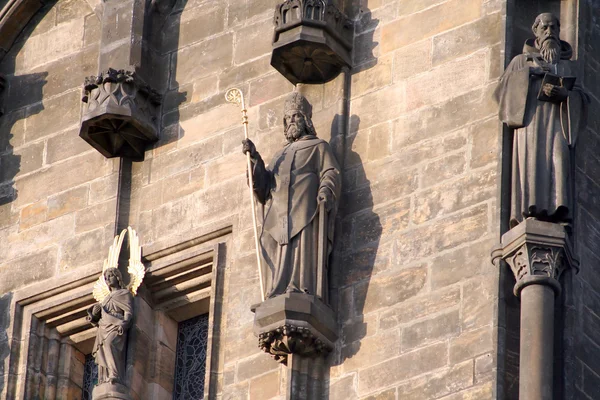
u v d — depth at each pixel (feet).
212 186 286.87
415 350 264.31
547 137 266.57
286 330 267.39
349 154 278.26
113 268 286.66
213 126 289.74
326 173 274.98
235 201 284.20
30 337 292.81
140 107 291.79
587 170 272.10
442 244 268.00
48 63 306.96
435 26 279.90
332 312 269.85
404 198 272.72
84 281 290.56
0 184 301.43
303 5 282.36
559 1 277.23
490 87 273.13
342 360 268.21
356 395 265.75
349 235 273.75
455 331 262.67
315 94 283.59
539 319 257.75
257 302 273.54
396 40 281.54
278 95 287.07
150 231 288.30
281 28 282.36
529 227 261.65
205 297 286.05
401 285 268.21
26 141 302.66
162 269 286.25
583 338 262.47
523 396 254.68
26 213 298.35
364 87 281.33
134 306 286.25
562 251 261.24
